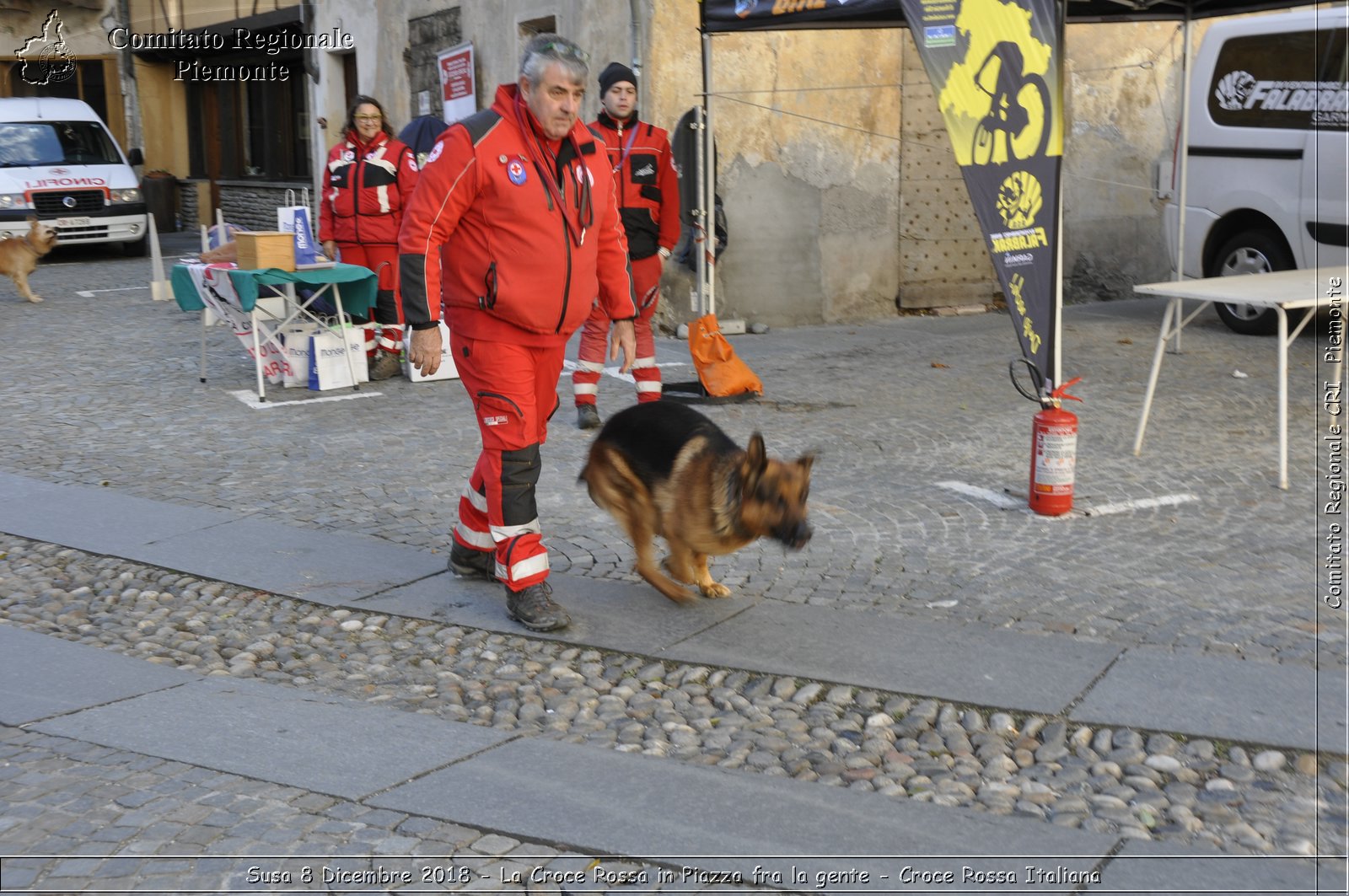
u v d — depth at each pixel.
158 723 3.75
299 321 9.33
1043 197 5.63
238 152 21.95
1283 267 10.21
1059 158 5.61
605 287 4.69
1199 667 3.95
